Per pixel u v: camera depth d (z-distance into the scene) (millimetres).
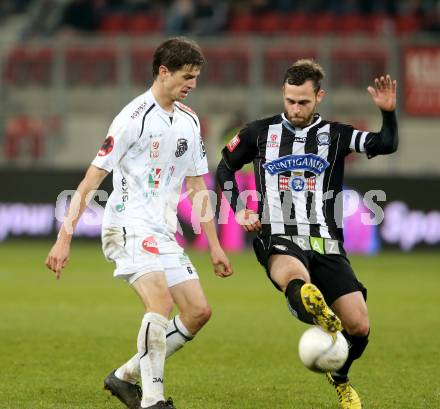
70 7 86125
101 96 70625
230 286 48625
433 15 85250
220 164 23609
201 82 70312
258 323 36281
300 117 21891
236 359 28672
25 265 56625
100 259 60656
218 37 81875
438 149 69438
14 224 70375
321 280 21828
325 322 19000
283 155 22422
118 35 83000
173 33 81188
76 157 71438
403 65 67625
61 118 71125
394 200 67125
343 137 22297
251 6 86875
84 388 24062
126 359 28266
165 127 20469
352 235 67000
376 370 27078
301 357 19047
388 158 69812
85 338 32000
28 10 89812
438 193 67000
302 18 86438
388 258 63812
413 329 34906
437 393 23938
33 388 24000
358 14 86688
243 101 69812
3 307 39750
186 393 23750
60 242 19688
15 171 70312
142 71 69625
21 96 71562
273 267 21359
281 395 23641
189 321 20875
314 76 21797
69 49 70500
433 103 67688
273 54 68562
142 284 20062
